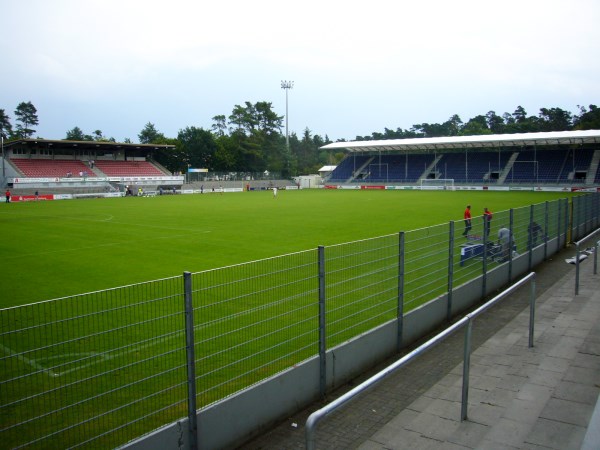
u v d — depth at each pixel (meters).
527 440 5.29
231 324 8.93
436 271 10.10
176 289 11.16
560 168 71.69
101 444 5.30
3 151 62.31
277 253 18.62
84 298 10.64
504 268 13.09
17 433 5.47
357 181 88.06
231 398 5.62
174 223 29.44
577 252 11.32
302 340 8.29
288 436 5.90
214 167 101.38
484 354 8.03
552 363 7.47
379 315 8.55
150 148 79.44
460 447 5.22
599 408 5.02
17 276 14.80
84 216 34.47
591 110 130.38
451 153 85.94
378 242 9.06
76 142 67.56
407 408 6.25
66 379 6.90
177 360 7.57
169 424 5.11
